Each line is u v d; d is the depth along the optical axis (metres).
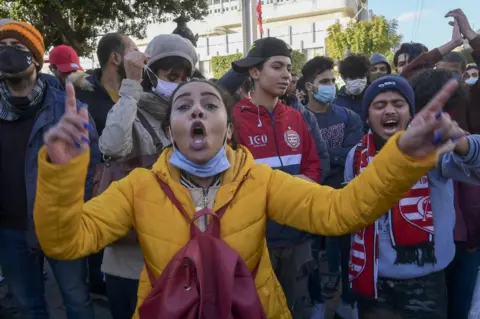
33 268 2.83
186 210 1.69
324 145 3.49
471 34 3.15
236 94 3.55
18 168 2.72
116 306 2.55
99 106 3.59
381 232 2.22
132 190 1.75
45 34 13.20
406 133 1.39
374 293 2.21
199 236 1.58
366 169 1.54
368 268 2.21
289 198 1.73
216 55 38.78
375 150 2.40
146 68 2.63
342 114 4.26
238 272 1.57
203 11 15.84
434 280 2.21
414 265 2.17
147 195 1.71
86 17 13.88
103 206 1.69
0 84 2.69
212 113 1.72
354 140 4.21
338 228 1.60
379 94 2.35
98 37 16.81
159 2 14.58
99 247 1.65
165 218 1.67
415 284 2.20
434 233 2.17
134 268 2.42
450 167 2.06
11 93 2.67
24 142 2.72
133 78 2.48
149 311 1.54
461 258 2.63
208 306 1.51
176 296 1.51
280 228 2.72
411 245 2.16
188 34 5.76
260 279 1.73
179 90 1.78
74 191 1.39
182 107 1.75
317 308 3.49
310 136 3.12
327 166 3.48
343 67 4.97
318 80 4.19
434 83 2.42
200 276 1.47
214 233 1.64
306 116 3.48
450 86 1.34
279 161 2.89
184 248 1.57
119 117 2.40
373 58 5.50
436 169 2.16
